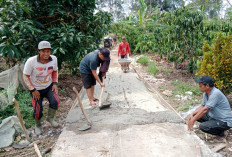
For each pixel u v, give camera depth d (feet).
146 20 49.62
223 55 14.08
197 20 21.84
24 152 9.96
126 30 44.16
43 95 11.69
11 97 14.46
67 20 19.58
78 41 17.56
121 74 24.97
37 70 10.50
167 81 22.08
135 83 20.75
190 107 14.98
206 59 15.26
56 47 16.15
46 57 10.26
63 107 15.57
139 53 42.75
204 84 10.31
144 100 15.80
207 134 11.48
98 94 17.57
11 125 11.32
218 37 14.84
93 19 20.01
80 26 19.39
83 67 13.91
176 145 9.62
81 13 19.26
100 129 11.18
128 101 15.65
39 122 11.59
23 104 14.19
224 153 9.70
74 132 11.00
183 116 13.56
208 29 22.24
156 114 12.87
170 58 25.34
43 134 11.71
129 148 9.44
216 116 10.61
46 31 18.24
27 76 10.39
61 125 12.75
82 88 19.39
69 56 18.26
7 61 19.51
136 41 43.96
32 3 17.11
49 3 17.40
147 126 11.46
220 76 14.62
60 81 21.67
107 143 9.92
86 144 9.86
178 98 17.11
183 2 24.26
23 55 16.89
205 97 11.02
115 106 14.62
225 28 21.76
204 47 16.21
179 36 23.67
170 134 10.60
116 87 19.44
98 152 9.24
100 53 13.01
